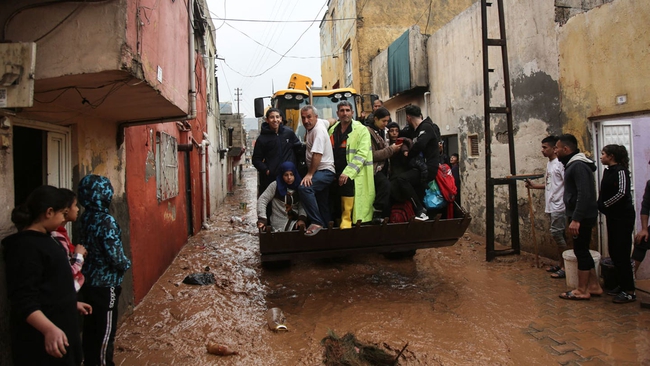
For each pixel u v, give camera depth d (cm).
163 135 696
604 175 511
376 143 555
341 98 858
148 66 334
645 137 638
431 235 523
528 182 671
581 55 630
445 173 551
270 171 556
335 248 511
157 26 364
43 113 349
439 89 1088
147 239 585
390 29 1512
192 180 1052
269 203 532
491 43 725
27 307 232
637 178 633
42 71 289
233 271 688
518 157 780
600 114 601
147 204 593
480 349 391
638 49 541
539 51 717
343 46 1709
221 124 2361
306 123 509
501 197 836
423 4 1529
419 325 448
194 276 627
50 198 256
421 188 562
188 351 398
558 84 679
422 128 561
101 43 290
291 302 538
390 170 567
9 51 267
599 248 616
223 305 526
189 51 523
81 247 300
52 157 381
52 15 290
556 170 605
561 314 471
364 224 513
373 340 414
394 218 554
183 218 914
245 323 469
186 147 866
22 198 396
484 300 521
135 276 523
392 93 1285
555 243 689
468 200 966
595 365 359
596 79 606
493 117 854
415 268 673
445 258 733
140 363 376
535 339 412
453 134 1034
